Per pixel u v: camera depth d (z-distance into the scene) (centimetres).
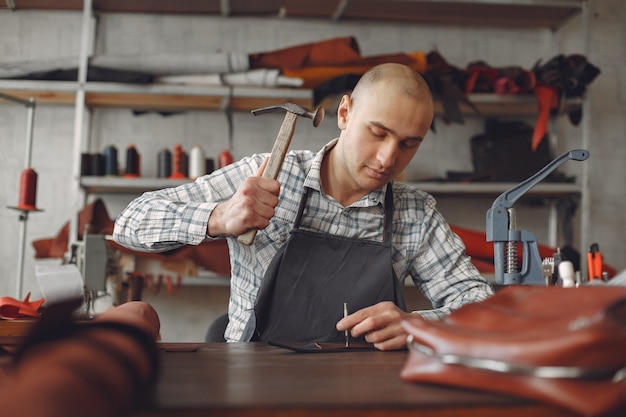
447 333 73
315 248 178
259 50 452
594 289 74
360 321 139
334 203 193
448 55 465
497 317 75
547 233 461
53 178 429
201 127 442
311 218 193
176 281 379
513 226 167
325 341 172
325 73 409
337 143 195
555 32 471
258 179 156
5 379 54
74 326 60
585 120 431
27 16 438
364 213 195
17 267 423
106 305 351
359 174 178
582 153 165
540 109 414
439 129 458
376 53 460
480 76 422
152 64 397
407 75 171
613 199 470
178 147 405
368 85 174
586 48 436
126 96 409
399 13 449
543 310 73
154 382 68
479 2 423
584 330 62
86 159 391
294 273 176
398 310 143
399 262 199
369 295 176
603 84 478
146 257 371
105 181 387
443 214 455
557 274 160
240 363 105
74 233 376
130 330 66
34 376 52
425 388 74
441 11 446
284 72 405
